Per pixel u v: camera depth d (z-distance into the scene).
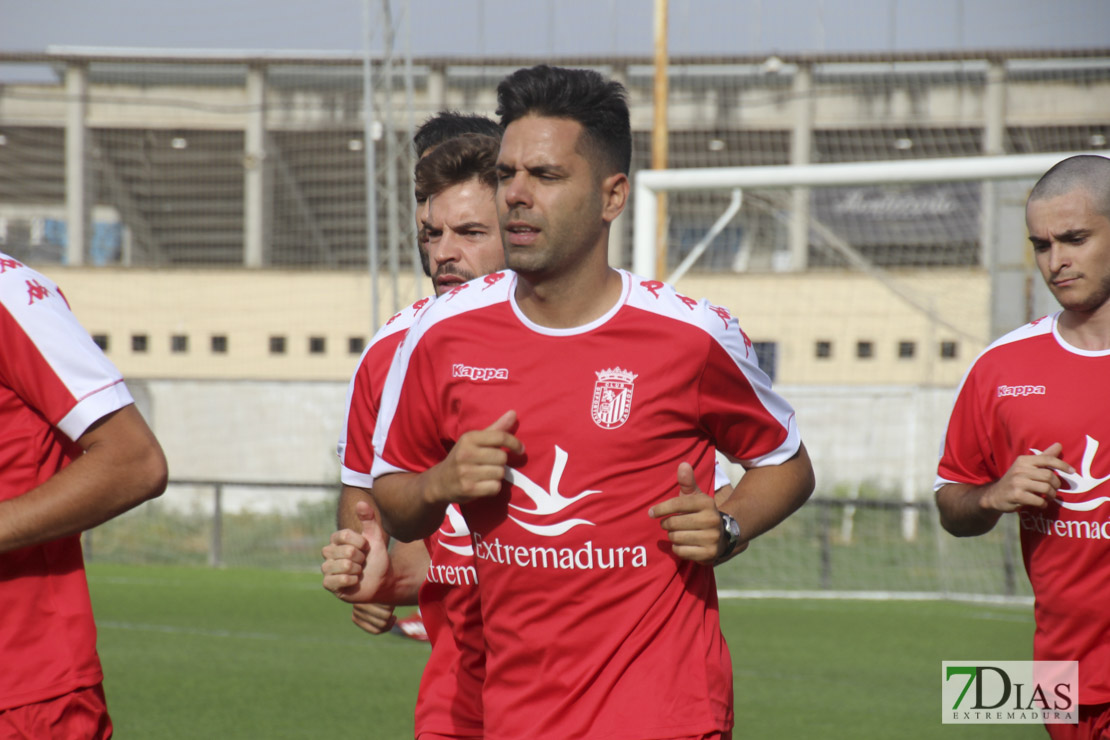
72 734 7.96
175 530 55.56
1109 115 62.75
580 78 7.13
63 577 8.08
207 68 83.31
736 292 60.09
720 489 9.16
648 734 7.24
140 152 88.25
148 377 71.25
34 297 7.78
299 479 64.69
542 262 7.09
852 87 68.44
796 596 38.25
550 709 7.49
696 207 64.50
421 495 7.25
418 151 10.91
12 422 7.86
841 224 53.41
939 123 66.44
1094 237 9.62
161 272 77.06
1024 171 29.00
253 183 85.69
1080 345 10.13
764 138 71.88
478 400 7.44
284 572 44.78
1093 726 9.98
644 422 7.30
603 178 7.21
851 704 21.52
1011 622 32.22
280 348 76.56
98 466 7.67
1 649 7.75
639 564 7.37
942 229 52.41
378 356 9.33
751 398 7.74
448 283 9.77
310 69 82.38
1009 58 62.22
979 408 10.62
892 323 58.47
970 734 19.23
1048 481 9.34
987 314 51.38
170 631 30.56
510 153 7.10
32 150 87.38
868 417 52.16
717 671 7.61
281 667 25.52
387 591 8.70
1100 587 9.73
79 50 82.12
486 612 7.73
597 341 7.36
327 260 92.94
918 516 47.00
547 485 7.30
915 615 33.69
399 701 21.88
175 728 19.50
